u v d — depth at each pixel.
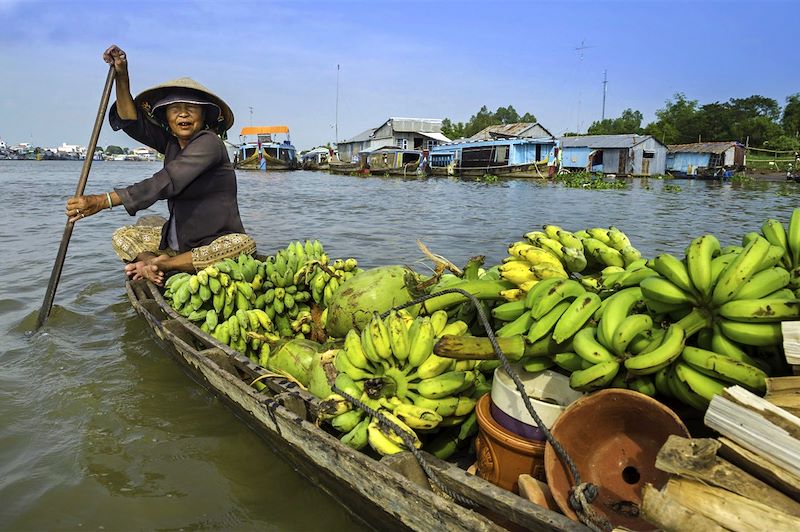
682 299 2.37
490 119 81.56
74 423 3.96
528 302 2.74
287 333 4.79
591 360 2.33
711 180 37.59
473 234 12.16
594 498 2.08
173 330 4.57
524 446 2.47
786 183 33.97
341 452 2.71
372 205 18.98
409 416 2.70
